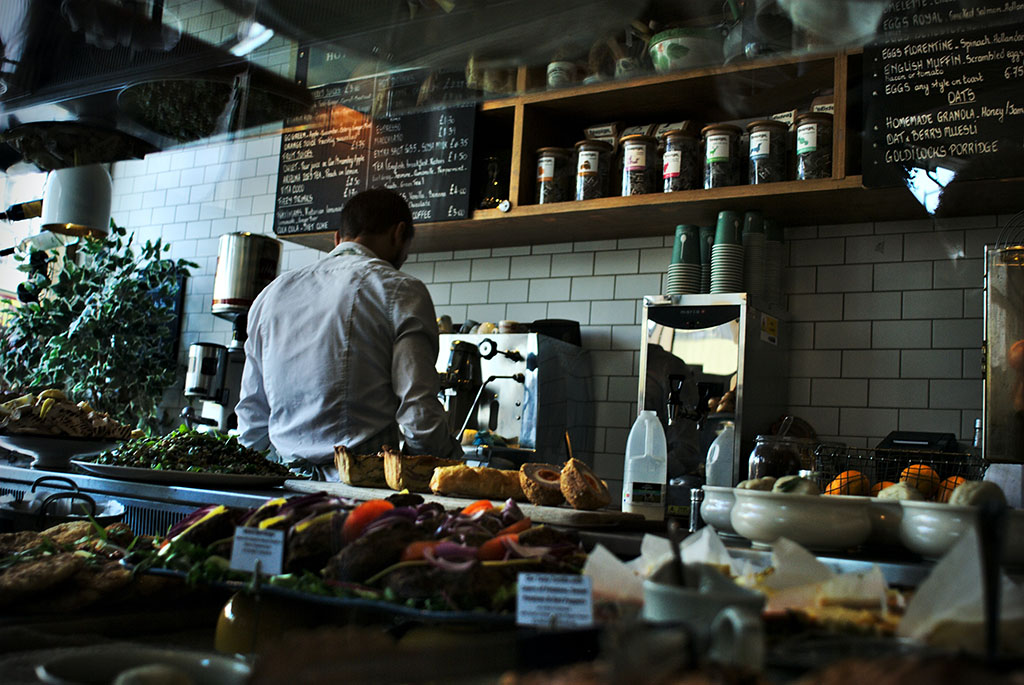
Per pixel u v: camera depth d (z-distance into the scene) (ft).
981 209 9.58
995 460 5.82
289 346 7.52
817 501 4.05
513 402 10.77
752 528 4.16
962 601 2.61
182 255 16.28
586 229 11.65
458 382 10.84
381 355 7.34
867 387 10.13
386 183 12.36
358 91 5.81
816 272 10.57
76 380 14.01
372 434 7.27
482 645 2.18
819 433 10.30
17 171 7.14
